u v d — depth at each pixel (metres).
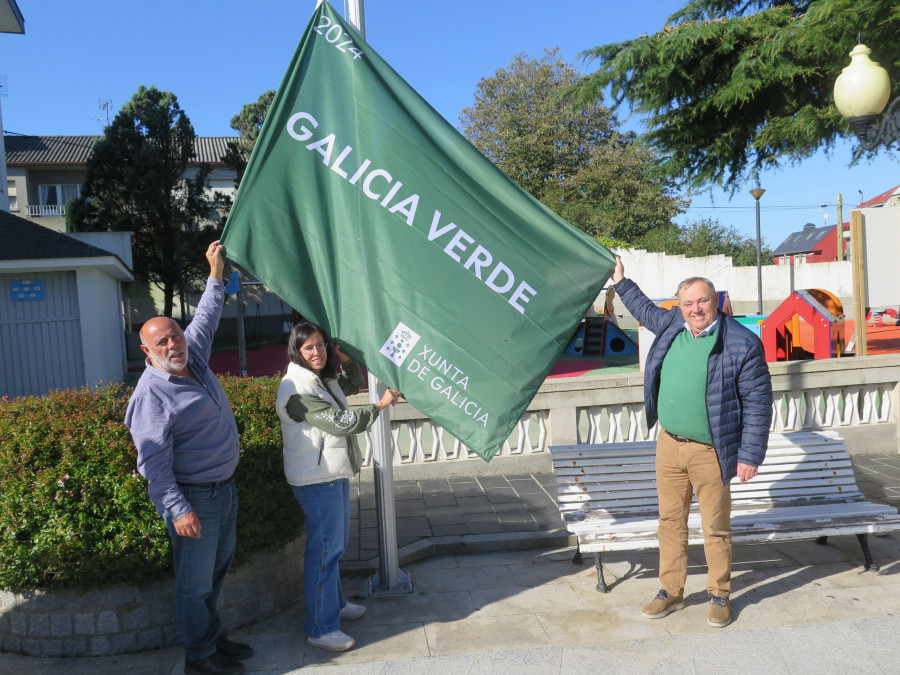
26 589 3.51
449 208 3.65
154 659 3.50
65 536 3.38
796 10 11.99
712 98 11.37
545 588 4.36
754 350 3.70
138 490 3.49
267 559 3.99
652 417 4.09
